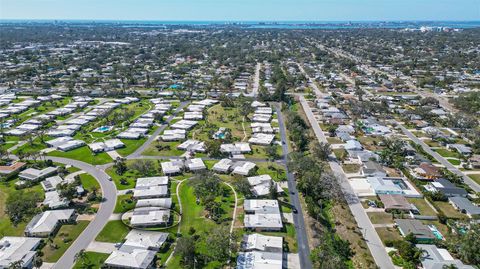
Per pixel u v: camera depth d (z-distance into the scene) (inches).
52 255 4106.8
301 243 4404.5
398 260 4069.9
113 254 4040.4
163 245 4286.4
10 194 5467.5
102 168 6358.3
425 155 6953.7
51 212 4808.1
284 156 7007.9
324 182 5590.6
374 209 5162.4
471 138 7770.7
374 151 7140.8
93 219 4813.0
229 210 5078.7
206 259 4067.4
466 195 5467.5
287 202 5315.0
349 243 4360.2
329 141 7810.0
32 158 6668.3
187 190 5639.8
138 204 5093.5
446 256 4082.2
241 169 6215.6
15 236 4471.0
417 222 4707.2
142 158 6825.8
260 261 3966.5
